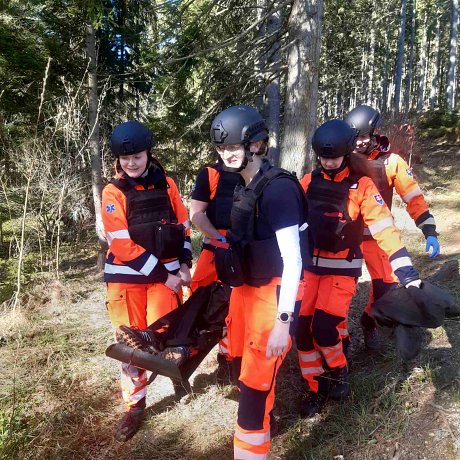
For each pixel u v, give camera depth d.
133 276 3.01
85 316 5.36
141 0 8.85
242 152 2.30
